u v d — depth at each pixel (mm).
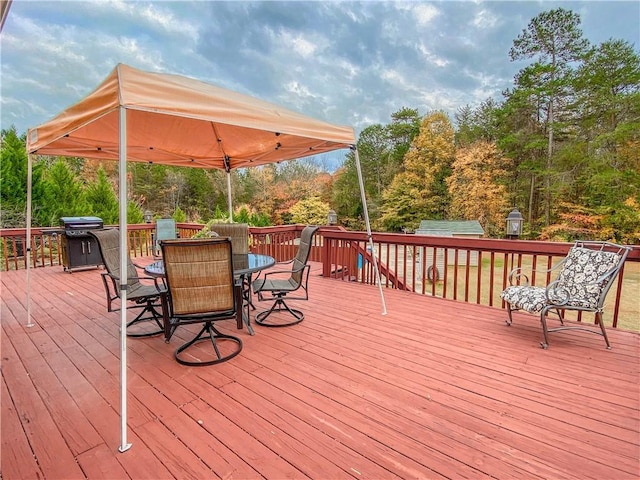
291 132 2955
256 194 21422
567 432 1845
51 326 3553
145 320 3564
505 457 1661
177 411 2055
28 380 2445
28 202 3588
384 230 21297
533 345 3012
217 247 2590
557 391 2258
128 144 4543
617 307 3426
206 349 2967
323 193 22531
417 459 1651
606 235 13359
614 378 2430
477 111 20172
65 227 6234
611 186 13461
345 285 5336
